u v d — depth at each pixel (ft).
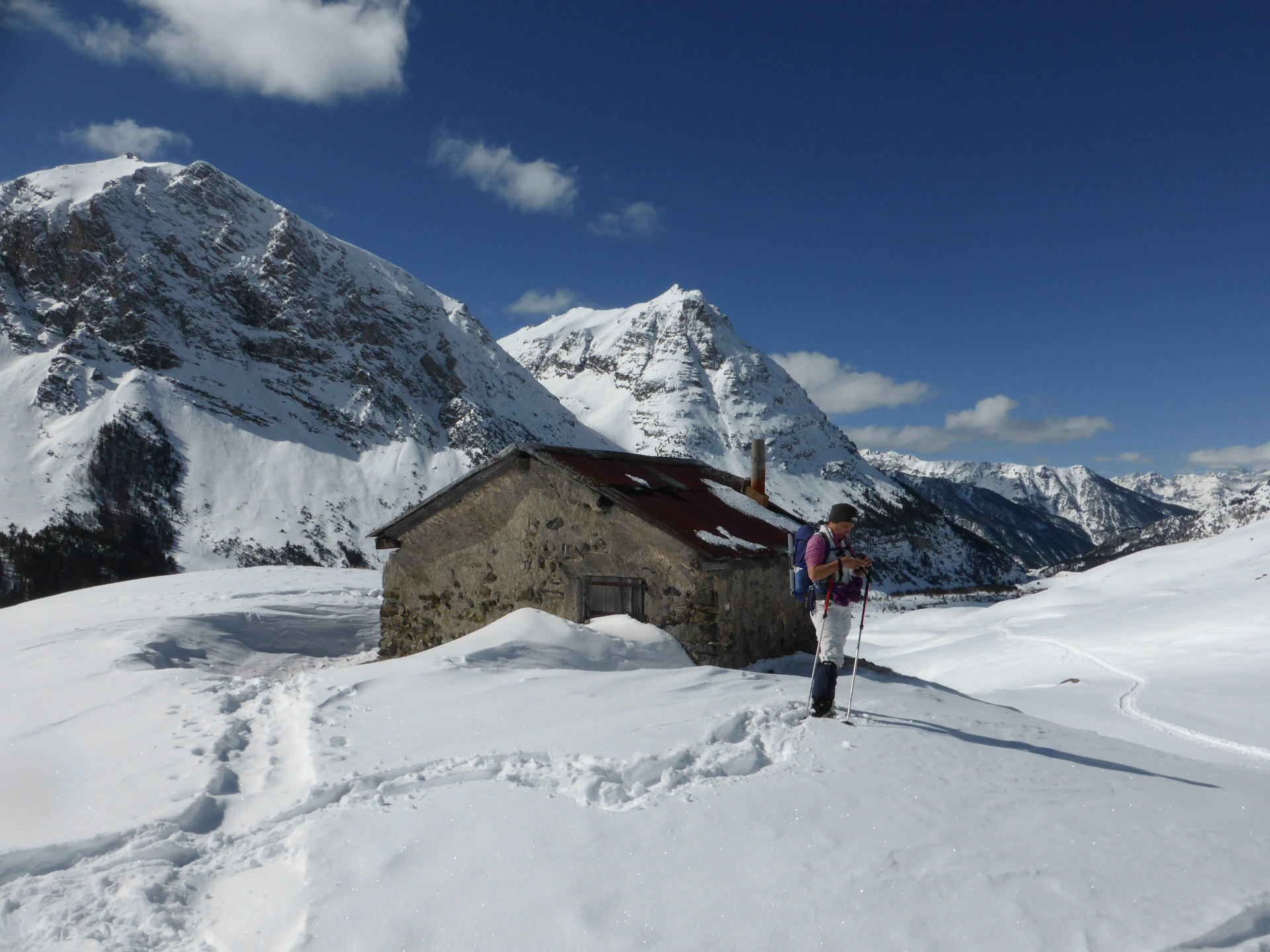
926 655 196.03
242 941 9.02
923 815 12.40
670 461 45.83
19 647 44.11
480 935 8.85
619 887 9.79
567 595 35.53
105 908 9.87
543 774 13.62
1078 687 87.35
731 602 33.06
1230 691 69.92
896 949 8.61
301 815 12.78
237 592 72.84
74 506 510.99
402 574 41.11
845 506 19.33
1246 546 336.29
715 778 13.98
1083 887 10.13
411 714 18.89
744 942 8.70
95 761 16.01
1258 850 11.87
